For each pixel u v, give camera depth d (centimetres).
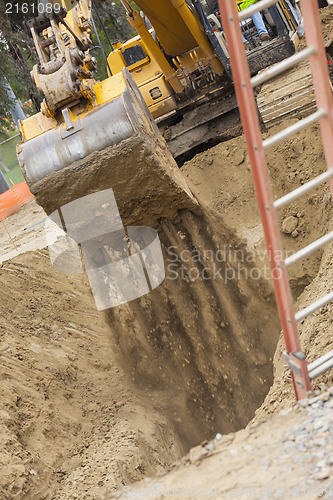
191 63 1052
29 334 893
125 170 643
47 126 674
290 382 575
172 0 914
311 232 886
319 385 467
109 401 795
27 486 598
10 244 1387
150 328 788
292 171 942
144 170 643
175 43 1032
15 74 1764
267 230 347
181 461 364
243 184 1022
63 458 675
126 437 707
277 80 1000
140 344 804
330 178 352
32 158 648
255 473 307
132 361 824
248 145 335
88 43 738
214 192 1038
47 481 625
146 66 1101
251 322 792
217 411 780
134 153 634
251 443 345
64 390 798
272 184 961
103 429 738
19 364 809
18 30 1602
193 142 1130
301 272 855
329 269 710
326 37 1289
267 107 973
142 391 813
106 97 663
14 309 951
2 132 2406
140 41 1104
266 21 1045
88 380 831
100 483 610
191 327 777
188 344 787
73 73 643
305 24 333
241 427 766
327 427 319
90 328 946
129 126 633
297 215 903
